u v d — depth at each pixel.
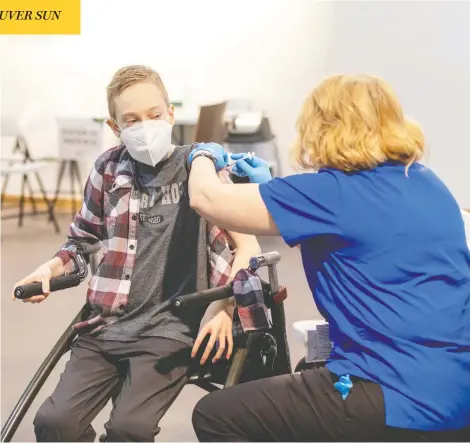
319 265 1.50
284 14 5.81
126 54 6.13
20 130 5.81
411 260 1.44
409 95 5.27
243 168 1.73
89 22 6.12
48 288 1.76
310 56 5.82
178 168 1.80
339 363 1.45
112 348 1.75
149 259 1.79
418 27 5.17
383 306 1.43
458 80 5.14
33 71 6.20
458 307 1.45
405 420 1.38
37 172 6.09
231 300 1.75
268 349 1.77
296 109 5.95
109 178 1.84
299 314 3.60
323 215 1.44
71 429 1.62
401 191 1.45
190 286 1.79
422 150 1.53
